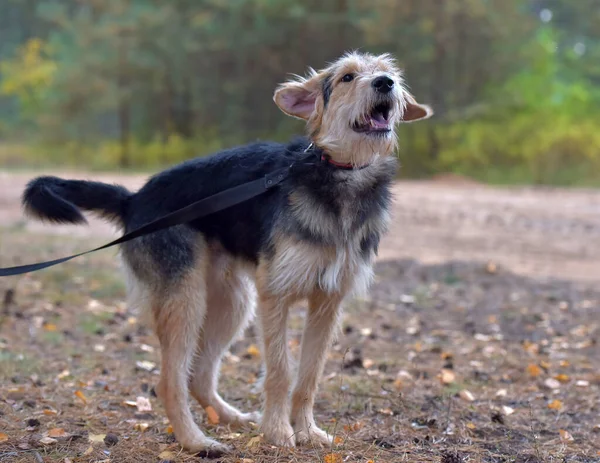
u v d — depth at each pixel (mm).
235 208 5027
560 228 16531
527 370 6895
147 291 5012
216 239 5152
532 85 37344
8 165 37812
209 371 5445
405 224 17016
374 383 6426
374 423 5406
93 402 5691
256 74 39469
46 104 45312
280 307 4867
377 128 4828
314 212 4711
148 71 41000
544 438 5168
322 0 37188
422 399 5988
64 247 12508
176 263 4938
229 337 5523
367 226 4902
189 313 4941
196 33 40156
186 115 44125
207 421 5410
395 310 9328
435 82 36188
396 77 5082
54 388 5973
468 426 5316
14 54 64062
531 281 10828
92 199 5293
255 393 5969
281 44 38344
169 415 4863
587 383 6551
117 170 35750
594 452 4906
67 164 39656
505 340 8102
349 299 5160
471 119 36156
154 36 40688
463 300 9828
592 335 8305
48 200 5070
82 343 7477
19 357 6691
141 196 5262
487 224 17172
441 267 11539
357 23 35375
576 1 55750
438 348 7633
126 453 4664
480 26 35250
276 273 4781
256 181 4914
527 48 37625
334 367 6945
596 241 14766
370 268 5066
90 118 44469
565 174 31062
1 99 56812
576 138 32344
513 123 35562
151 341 7688
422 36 34938
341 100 4863
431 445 4953
